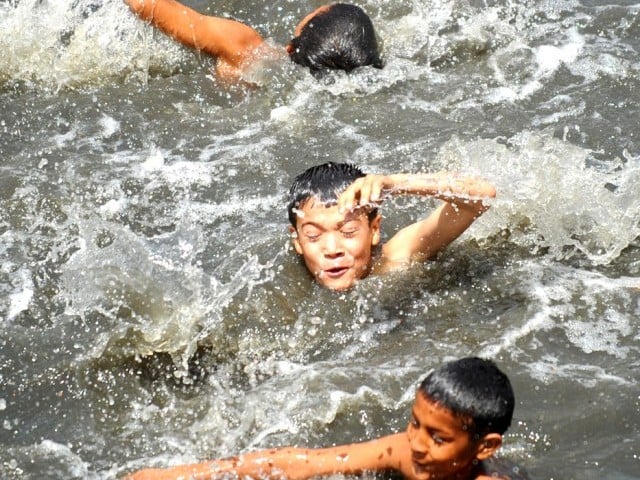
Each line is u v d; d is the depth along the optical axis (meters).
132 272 12.87
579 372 11.69
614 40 18.95
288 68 18.11
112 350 12.20
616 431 10.89
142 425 11.26
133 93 17.78
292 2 20.52
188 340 12.26
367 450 10.28
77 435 11.16
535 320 12.54
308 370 11.88
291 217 13.24
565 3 19.97
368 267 13.18
